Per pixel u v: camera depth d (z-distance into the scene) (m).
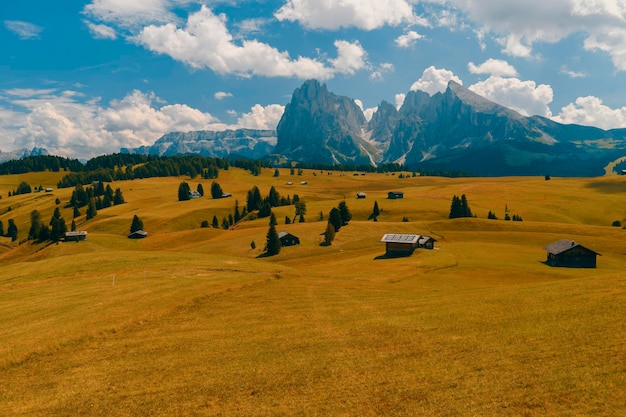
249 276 71.69
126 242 190.62
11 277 78.69
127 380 31.25
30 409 27.50
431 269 90.12
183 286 61.88
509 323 36.81
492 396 24.08
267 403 26.06
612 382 23.84
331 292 61.53
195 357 35.19
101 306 50.50
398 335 37.09
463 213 198.12
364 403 24.94
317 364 31.61
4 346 38.34
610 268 100.06
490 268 90.94
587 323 33.78
